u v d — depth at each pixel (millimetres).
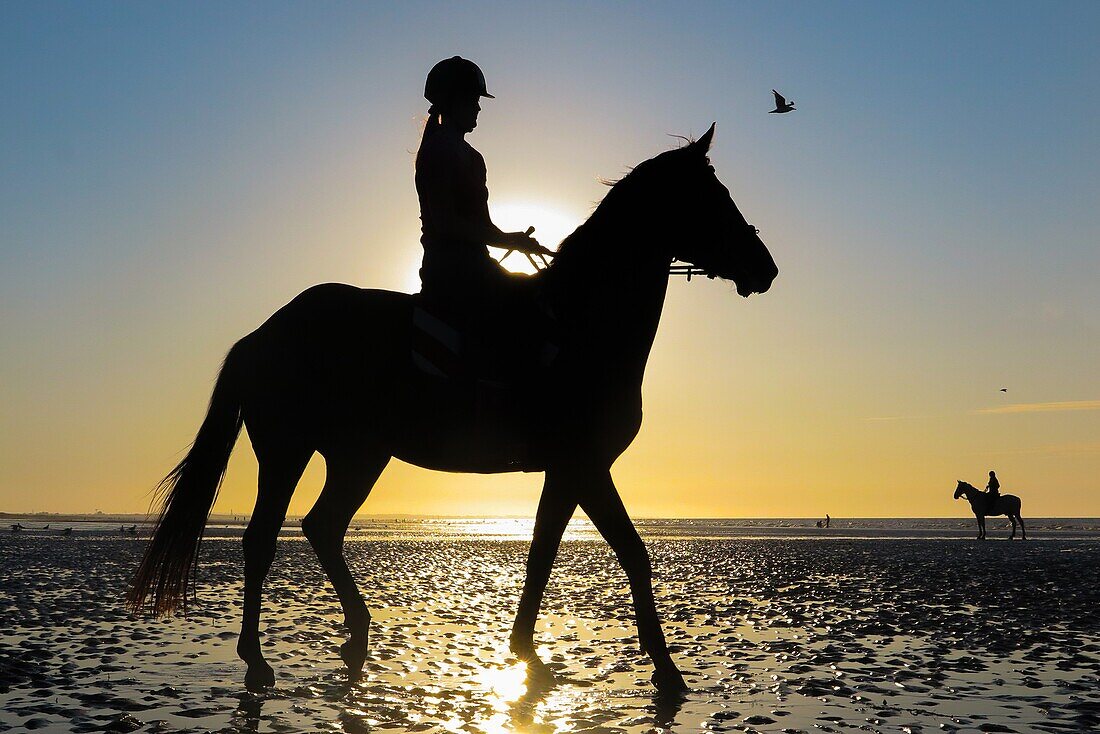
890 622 10117
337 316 6016
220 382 6086
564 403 5758
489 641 8492
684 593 14281
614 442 5875
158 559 5852
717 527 84500
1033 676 6574
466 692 5859
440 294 5934
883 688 6074
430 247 6043
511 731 4773
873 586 15352
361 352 5926
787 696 5793
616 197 6047
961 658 7430
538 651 7777
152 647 7945
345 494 6227
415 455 6086
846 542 39250
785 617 10680
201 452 5973
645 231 5969
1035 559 23688
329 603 12250
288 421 5906
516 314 5898
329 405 5941
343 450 6117
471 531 65688
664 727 4883
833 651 7805
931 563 22125
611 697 5734
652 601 5922
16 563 20891
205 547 29109
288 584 15352
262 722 4910
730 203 5988
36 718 4969
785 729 4844
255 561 5887
